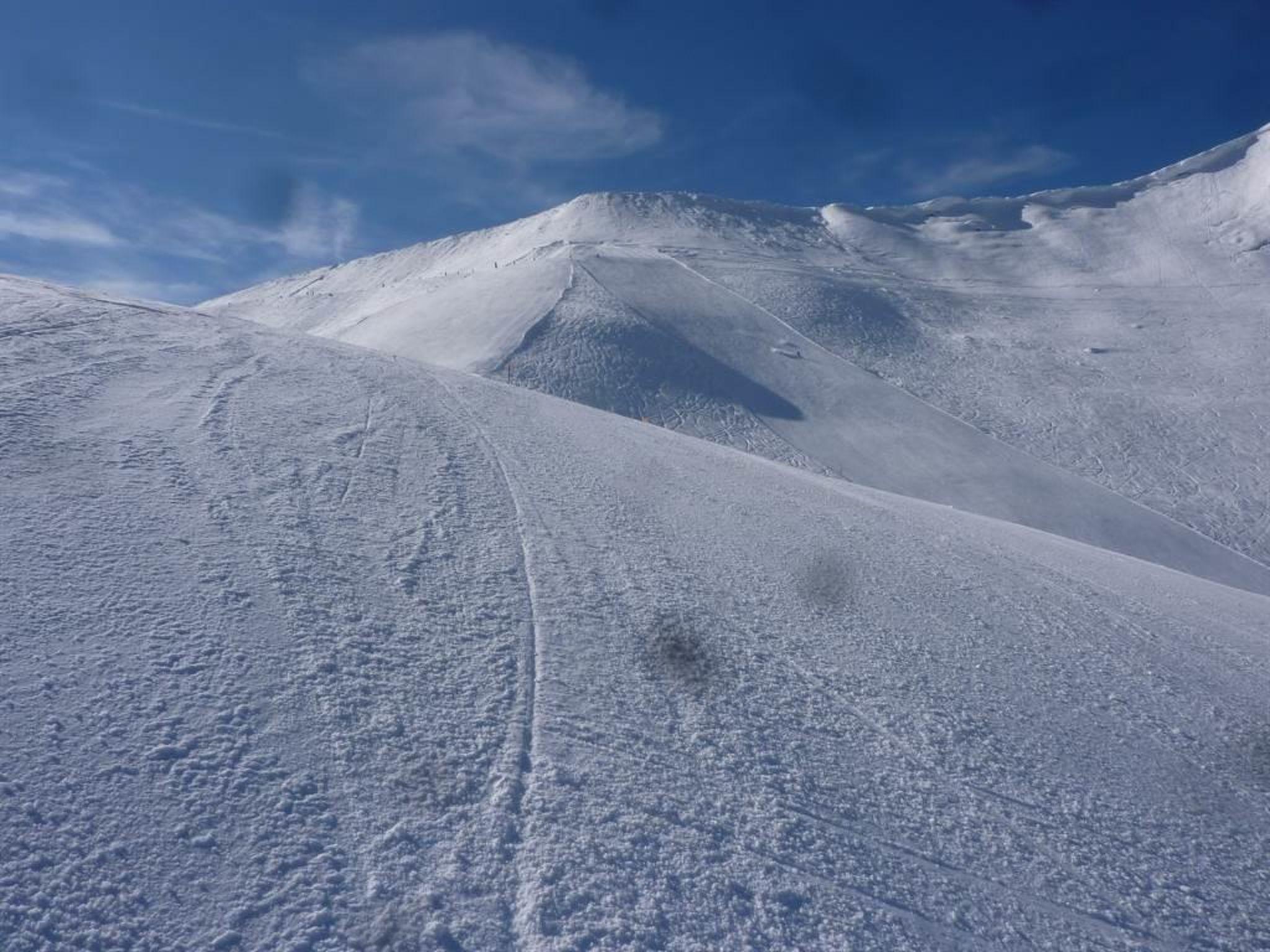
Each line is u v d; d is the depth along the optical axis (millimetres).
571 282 60031
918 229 131125
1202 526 39938
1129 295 87688
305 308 109688
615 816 4188
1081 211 132500
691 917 3654
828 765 5082
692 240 106062
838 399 49156
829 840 4367
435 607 6000
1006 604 9219
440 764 4316
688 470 12500
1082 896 4355
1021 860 4543
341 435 9445
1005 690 6715
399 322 56469
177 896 3277
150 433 8062
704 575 7949
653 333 51812
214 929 3180
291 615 5383
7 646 4445
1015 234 125062
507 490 9016
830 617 7613
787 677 6137
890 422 46969
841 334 62906
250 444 8391
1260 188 120250
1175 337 70562
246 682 4598
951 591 9258
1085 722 6469
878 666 6676
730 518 10281
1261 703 7734
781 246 111312
